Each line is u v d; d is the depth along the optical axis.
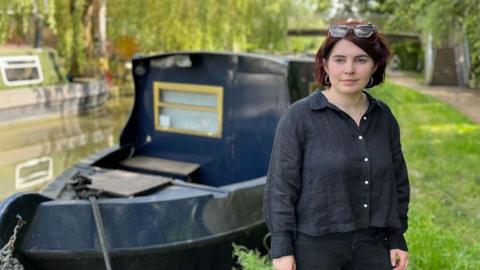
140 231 3.48
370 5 34.25
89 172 4.55
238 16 17.53
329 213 2.09
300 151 2.12
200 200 3.76
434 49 23.61
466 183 6.79
